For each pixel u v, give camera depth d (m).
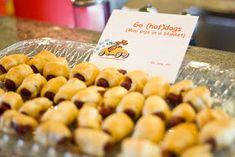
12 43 0.73
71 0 0.92
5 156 0.43
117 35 0.61
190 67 0.56
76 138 0.42
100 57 0.59
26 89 0.52
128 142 0.39
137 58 0.57
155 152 0.38
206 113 0.42
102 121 0.45
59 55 0.63
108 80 0.52
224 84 0.52
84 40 0.72
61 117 0.45
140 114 0.46
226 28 1.07
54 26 0.81
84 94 0.48
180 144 0.39
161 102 0.45
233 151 0.40
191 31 0.58
